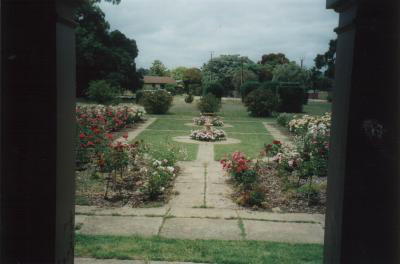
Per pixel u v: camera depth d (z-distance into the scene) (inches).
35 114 91.9
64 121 98.3
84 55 1485.0
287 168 310.5
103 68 1566.2
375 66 87.0
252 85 1497.3
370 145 88.5
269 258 161.3
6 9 89.7
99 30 1599.4
